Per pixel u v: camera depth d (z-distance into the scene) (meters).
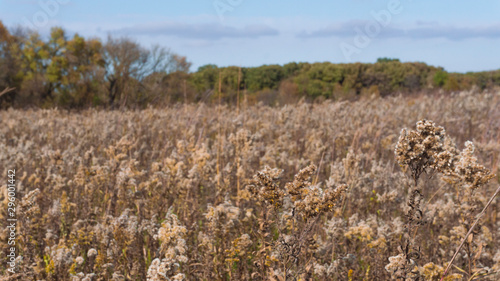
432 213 4.27
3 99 38.50
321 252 3.79
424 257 3.81
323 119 10.98
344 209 5.30
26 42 48.25
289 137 8.82
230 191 5.15
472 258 3.12
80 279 3.29
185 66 36.22
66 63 45.88
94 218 4.98
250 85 49.09
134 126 9.66
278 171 3.24
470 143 3.02
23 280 3.56
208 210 4.42
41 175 5.68
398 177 5.50
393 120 10.88
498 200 5.05
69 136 9.23
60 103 44.75
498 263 3.45
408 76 43.88
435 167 3.01
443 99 15.66
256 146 7.57
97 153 8.24
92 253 3.69
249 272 3.84
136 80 35.94
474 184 2.97
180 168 5.25
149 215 4.70
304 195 3.14
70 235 4.15
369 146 8.06
